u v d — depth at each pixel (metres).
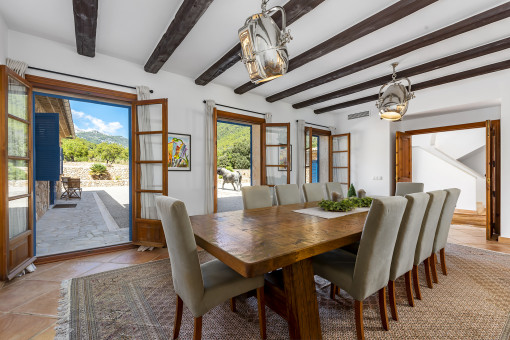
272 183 5.04
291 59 3.23
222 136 19.38
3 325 1.71
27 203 2.69
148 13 2.43
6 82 2.30
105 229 4.59
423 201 1.86
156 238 3.36
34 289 2.22
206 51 3.21
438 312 1.89
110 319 1.77
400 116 2.91
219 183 15.09
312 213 2.35
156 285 2.30
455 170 6.90
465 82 4.27
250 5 2.30
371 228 1.46
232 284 1.47
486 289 2.26
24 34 2.75
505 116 3.86
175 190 3.87
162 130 3.31
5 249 2.31
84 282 2.36
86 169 14.10
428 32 2.69
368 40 2.88
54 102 5.75
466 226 4.94
